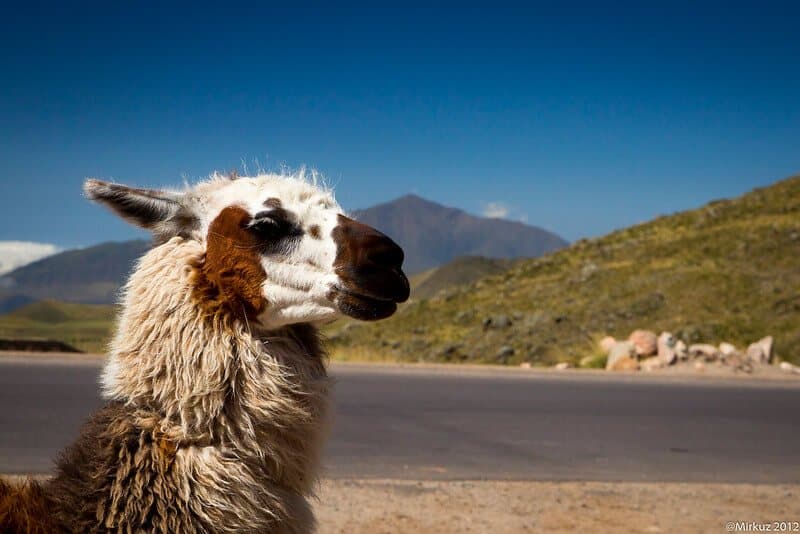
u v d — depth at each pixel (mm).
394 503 6973
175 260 3352
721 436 11141
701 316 30859
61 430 9469
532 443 10062
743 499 7590
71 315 161500
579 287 38188
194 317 3227
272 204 3420
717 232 42875
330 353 3707
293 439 3293
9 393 11953
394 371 17703
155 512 2992
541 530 6359
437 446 9625
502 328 33875
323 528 6184
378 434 10203
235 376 3191
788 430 11812
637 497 7547
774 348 26469
